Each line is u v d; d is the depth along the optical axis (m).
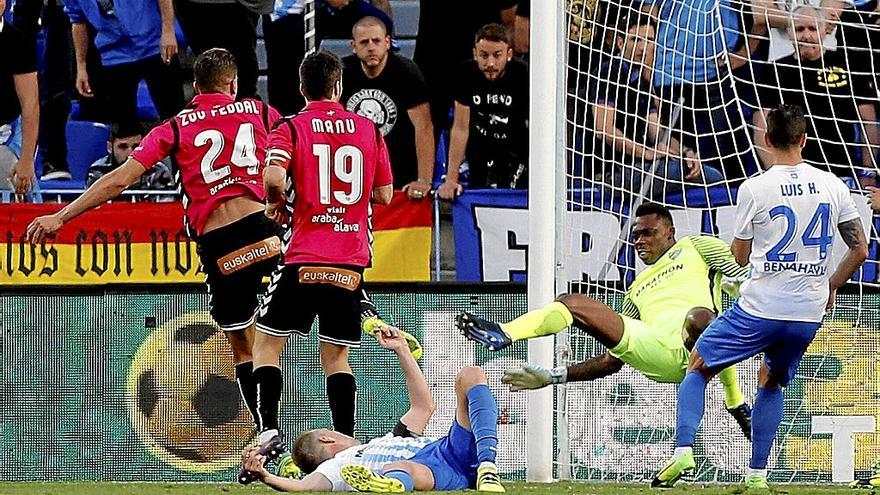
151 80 35.56
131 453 28.64
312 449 20.14
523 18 35.19
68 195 35.25
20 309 28.88
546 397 25.03
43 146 35.31
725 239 32.38
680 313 22.39
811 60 34.47
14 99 35.09
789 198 20.03
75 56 35.28
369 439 28.30
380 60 35.00
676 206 31.91
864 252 20.58
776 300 20.09
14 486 22.77
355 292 21.94
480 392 18.92
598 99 31.62
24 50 35.03
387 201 22.95
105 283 32.28
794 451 28.06
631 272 29.94
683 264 23.09
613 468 27.91
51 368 28.80
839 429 28.02
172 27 35.38
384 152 22.64
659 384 27.91
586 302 21.77
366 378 28.45
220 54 23.31
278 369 21.88
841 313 28.12
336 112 21.94
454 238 33.69
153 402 28.75
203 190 22.92
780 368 21.12
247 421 28.73
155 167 34.62
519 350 28.39
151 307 28.92
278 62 35.78
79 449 28.66
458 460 19.14
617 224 29.98
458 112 34.69
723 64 33.81
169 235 32.78
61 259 32.59
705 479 27.94
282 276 21.64
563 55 26.28
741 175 33.12
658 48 32.19
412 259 33.31
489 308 28.52
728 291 23.62
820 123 34.53
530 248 24.92
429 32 35.00
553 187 25.06
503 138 34.72
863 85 34.59
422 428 21.22
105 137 35.50
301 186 21.48
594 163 30.61
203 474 28.59
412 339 22.20
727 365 20.58
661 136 32.34
